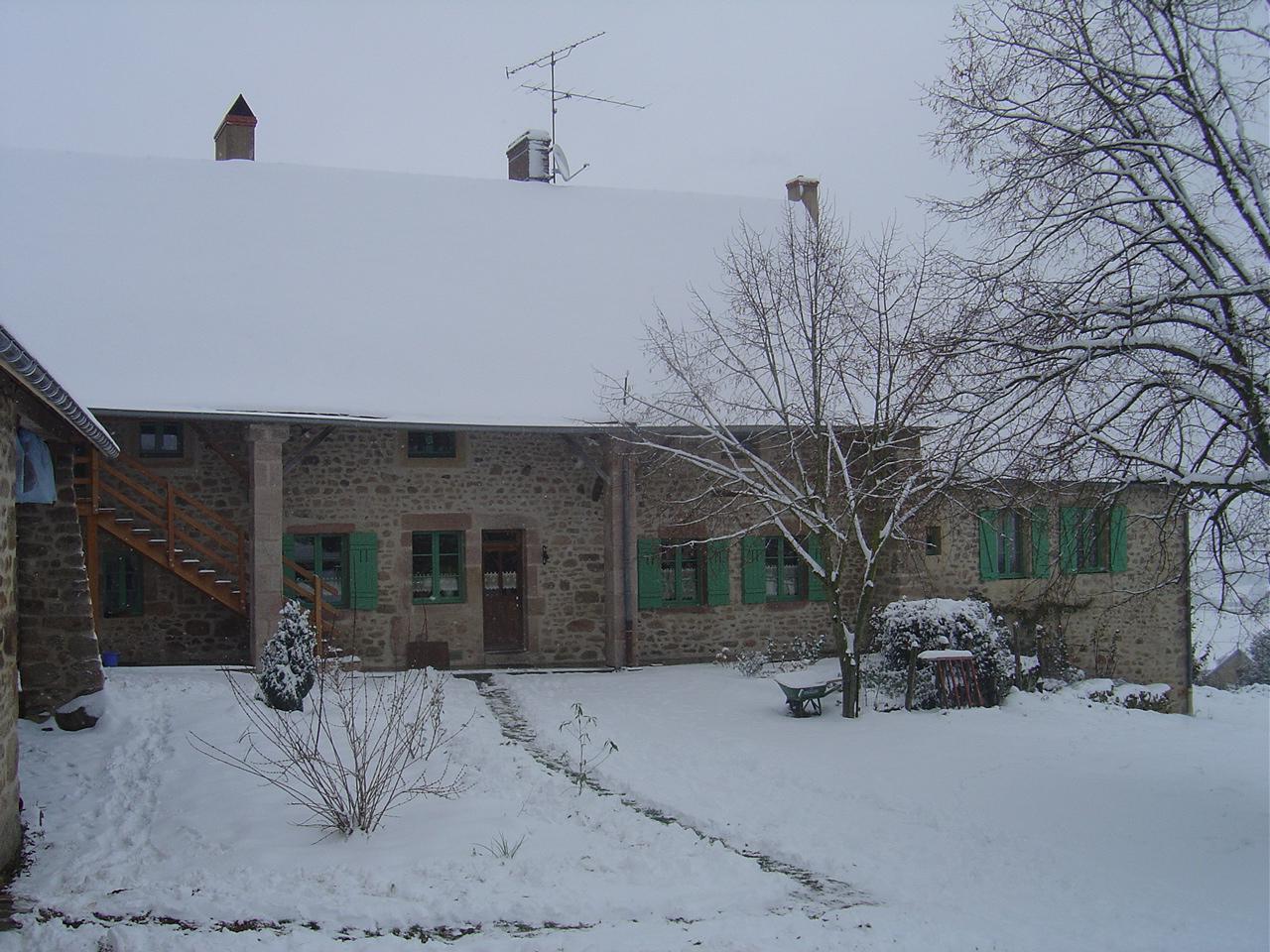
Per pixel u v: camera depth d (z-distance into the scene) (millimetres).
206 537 15430
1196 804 9609
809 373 15586
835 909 7020
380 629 16297
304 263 17109
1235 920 6848
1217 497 9289
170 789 9016
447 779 9703
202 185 17750
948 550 17516
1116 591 15930
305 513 16000
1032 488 9953
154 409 13820
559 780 10094
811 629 18172
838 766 10938
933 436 10992
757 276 14531
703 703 14102
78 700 11141
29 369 6449
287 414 14359
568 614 17203
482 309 17391
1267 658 24000
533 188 19922
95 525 14383
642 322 17188
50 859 7598
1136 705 17156
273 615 14352
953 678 14133
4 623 7656
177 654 15328
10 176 16750
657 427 15336
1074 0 9594
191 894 6777
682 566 18000
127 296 15562
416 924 6531
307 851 7633
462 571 16812
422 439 16672
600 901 6898
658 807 9438
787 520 17828
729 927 6543
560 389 16406
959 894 7375
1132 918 6887
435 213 18812
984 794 9898
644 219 19938
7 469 7914
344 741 10617
